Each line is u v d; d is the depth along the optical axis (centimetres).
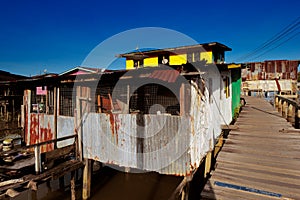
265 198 397
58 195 821
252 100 2350
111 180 941
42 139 947
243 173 498
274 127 962
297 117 997
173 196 447
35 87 986
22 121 1017
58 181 944
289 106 1154
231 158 585
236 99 1499
